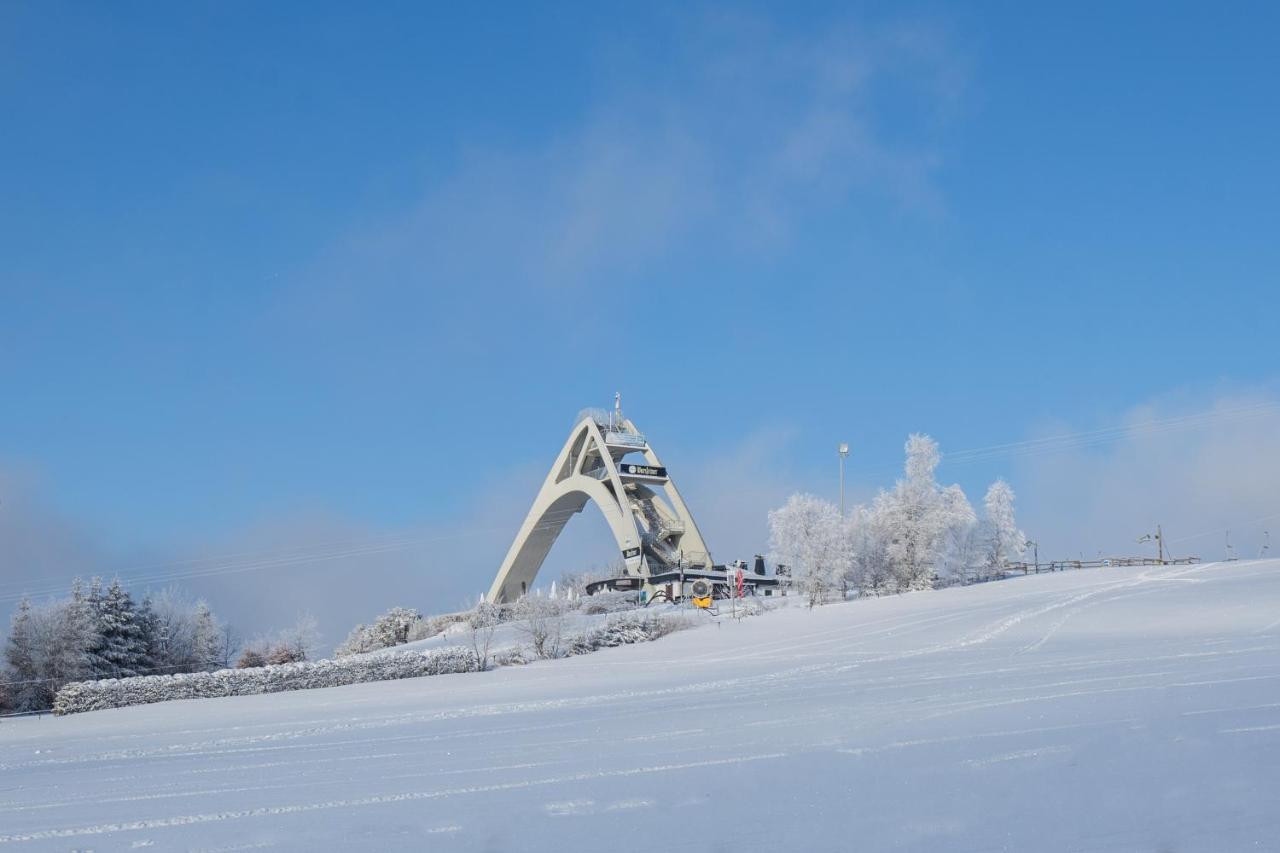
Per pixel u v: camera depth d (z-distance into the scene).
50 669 61.47
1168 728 15.05
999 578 78.12
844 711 20.94
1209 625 39.84
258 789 16.16
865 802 11.80
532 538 113.88
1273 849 8.99
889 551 73.50
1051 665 28.02
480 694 36.19
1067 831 9.92
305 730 27.48
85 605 64.19
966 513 74.69
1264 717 15.53
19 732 35.56
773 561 77.44
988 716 18.23
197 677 43.94
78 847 12.02
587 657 51.59
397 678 46.59
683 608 71.62
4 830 13.41
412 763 18.16
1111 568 74.50
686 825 11.30
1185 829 9.72
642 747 17.98
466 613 83.62
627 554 98.56
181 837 12.33
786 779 13.59
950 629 45.94
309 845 11.51
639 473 106.44
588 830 11.38
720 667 40.06
